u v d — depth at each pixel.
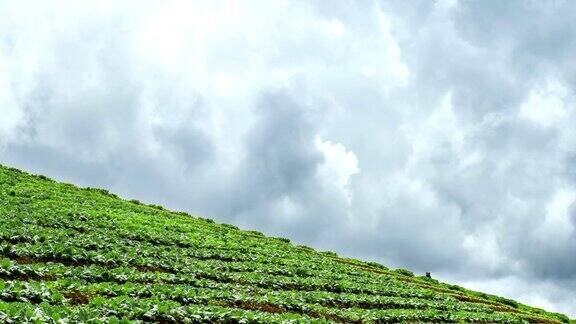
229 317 20.62
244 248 43.09
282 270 36.81
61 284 20.52
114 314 17.94
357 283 38.84
